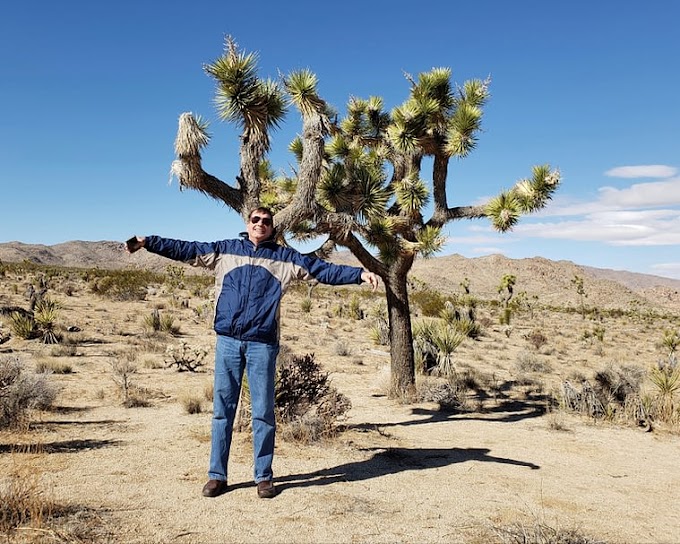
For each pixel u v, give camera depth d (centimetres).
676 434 861
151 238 435
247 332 451
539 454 694
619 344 3141
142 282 4559
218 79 650
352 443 677
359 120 1083
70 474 505
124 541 362
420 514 443
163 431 708
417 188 927
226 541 373
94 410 839
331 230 850
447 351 1431
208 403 913
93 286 4153
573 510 479
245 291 451
